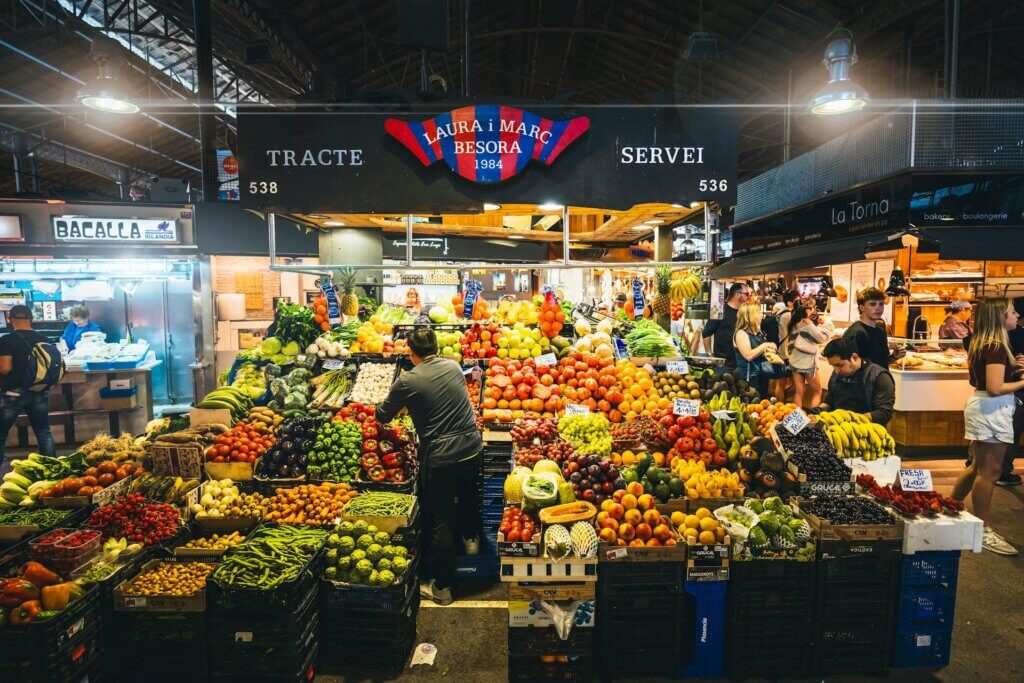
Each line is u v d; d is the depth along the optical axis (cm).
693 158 404
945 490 606
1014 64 939
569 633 314
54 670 271
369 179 404
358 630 336
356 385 546
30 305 927
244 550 328
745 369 719
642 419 447
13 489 390
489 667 338
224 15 830
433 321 640
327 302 580
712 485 359
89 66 1019
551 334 584
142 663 312
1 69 966
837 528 319
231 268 1079
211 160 833
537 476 352
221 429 461
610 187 405
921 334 893
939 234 602
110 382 828
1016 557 462
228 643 307
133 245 830
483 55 1230
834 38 501
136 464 429
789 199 938
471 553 441
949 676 327
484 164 400
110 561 319
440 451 396
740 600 321
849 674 328
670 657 324
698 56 726
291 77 1001
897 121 670
